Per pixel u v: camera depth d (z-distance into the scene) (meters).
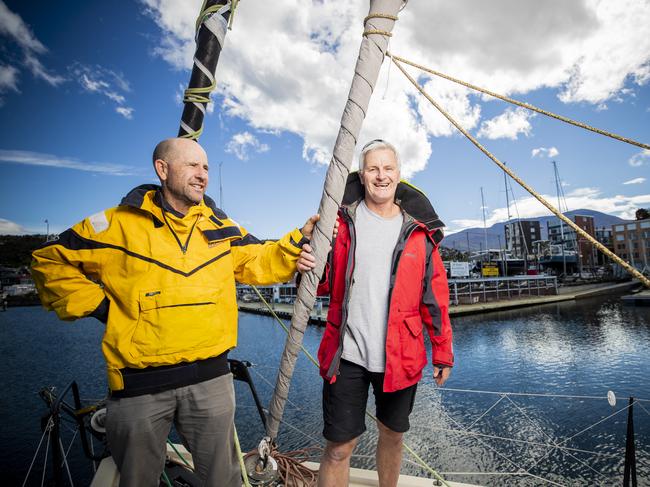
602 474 10.36
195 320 1.55
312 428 12.95
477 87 1.59
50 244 1.52
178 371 1.54
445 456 11.54
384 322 1.79
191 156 1.58
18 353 30.06
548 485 9.98
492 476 10.44
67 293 1.49
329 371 1.70
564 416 14.64
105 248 1.54
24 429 15.35
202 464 1.64
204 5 1.95
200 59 1.94
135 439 1.51
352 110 1.38
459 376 20.88
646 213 99.88
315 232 1.51
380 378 1.81
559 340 28.62
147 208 1.57
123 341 1.49
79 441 13.02
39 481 11.02
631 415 2.63
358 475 2.40
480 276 64.69
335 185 1.43
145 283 1.52
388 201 1.88
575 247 89.00
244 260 1.81
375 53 1.38
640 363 21.47
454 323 37.94
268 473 2.20
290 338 1.59
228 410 1.66
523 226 104.25
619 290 63.62
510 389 18.23
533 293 55.88
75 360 27.09
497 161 1.55
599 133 1.47
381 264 1.83
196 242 1.65
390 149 1.83
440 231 1.96
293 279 1.82
